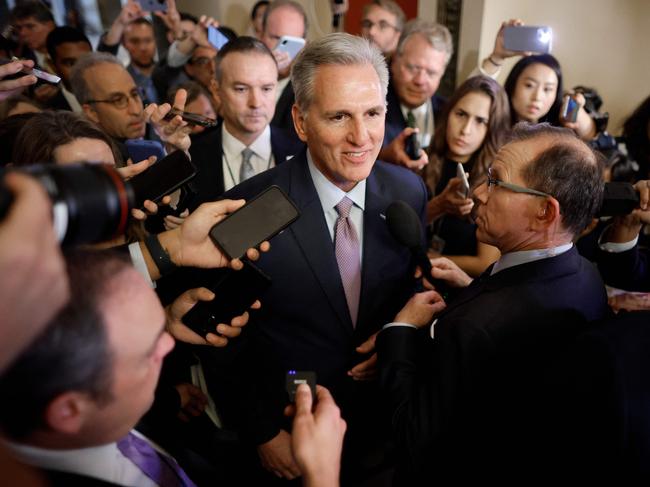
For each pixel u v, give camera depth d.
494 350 0.96
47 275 0.38
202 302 1.12
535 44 2.69
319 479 0.70
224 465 1.51
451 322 1.02
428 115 2.92
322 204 1.29
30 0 3.43
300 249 1.26
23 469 0.43
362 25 3.29
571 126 2.34
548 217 1.01
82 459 0.65
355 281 1.33
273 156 2.12
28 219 0.36
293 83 1.21
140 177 1.12
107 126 2.31
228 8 4.75
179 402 1.35
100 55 2.30
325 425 0.74
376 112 1.17
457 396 0.96
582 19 3.47
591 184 1.00
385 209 1.37
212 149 2.11
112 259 0.62
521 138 1.07
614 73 3.50
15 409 0.54
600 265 1.46
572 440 0.74
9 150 1.52
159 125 1.61
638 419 0.67
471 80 2.23
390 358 1.16
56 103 3.02
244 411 1.33
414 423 1.00
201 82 3.36
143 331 0.60
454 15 3.68
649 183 1.20
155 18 4.25
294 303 1.28
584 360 0.74
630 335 0.74
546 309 0.99
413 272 1.45
